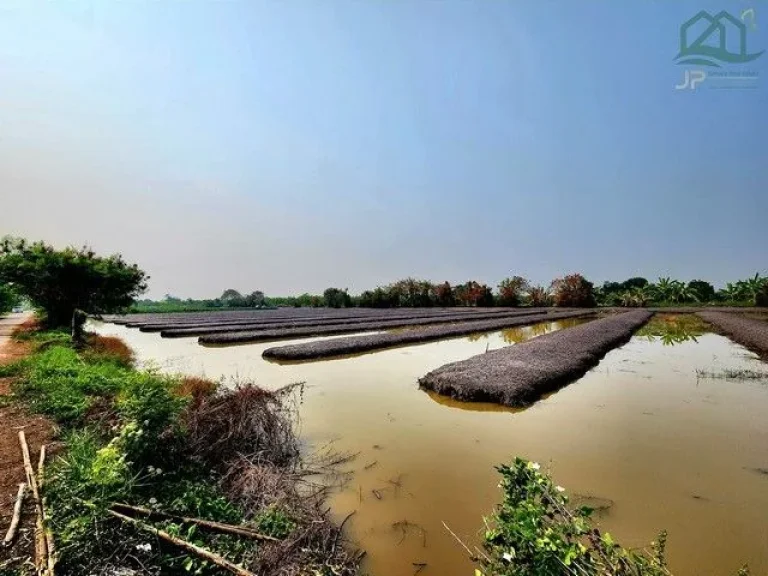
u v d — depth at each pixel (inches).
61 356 494.0
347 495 251.4
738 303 2551.7
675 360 706.2
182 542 171.8
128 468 215.8
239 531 186.5
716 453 309.3
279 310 2972.4
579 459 301.1
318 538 191.0
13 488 207.8
